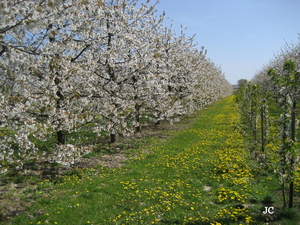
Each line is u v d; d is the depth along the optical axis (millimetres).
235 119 27047
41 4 8375
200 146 15742
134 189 8664
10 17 7473
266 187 8469
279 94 6762
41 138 9672
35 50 9430
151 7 16828
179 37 25812
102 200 7738
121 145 15727
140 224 6254
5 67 8562
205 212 6844
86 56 12609
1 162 8836
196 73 30328
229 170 10359
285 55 29156
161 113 20422
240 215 6477
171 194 8117
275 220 6211
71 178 9758
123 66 14523
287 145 6293
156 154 14031
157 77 16953
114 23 13727
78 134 17281
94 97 13438
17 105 8047
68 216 6656
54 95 9812
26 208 7090
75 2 9062
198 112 36531
